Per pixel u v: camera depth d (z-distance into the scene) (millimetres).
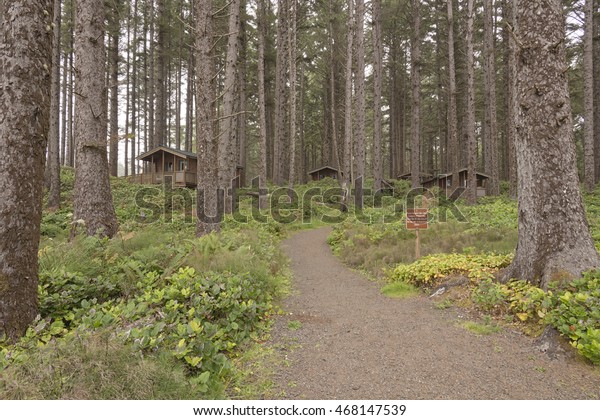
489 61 23062
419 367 3785
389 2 26906
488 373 3605
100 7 9062
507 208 14023
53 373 2723
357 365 3865
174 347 3467
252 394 3273
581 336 3668
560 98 5465
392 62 35656
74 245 6770
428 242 10250
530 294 4895
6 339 3662
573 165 5449
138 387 2775
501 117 36281
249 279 6035
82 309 4379
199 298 4480
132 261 6035
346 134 22000
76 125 8852
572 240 5219
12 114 3854
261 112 21047
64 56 28062
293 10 25000
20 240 3898
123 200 18219
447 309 5664
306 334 4828
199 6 10406
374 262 9211
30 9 3945
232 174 21656
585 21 18312
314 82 43438
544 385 3348
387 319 5414
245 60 28297
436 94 38562
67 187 21031
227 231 11578
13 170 3857
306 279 8531
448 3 21328
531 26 5652
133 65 36281
